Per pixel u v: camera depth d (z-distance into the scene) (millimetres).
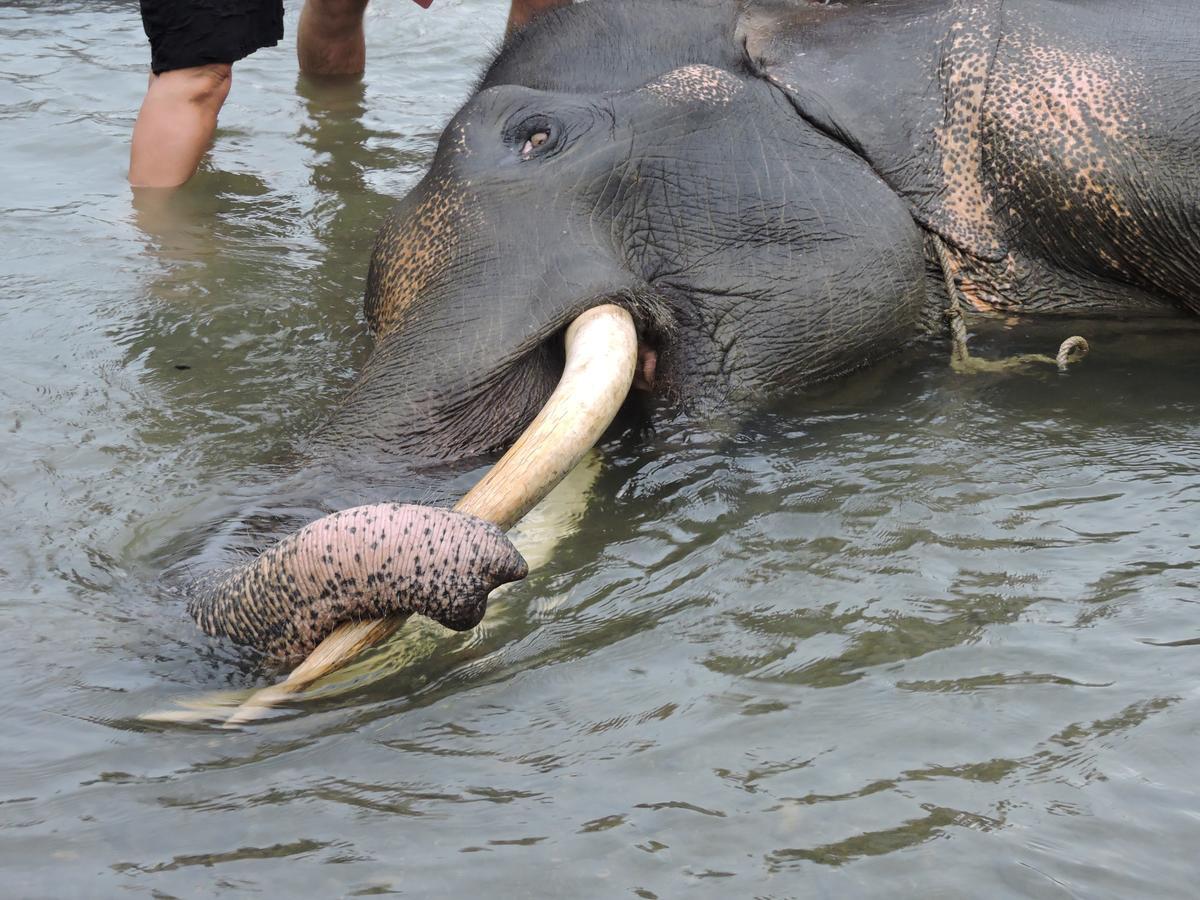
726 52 5391
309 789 3156
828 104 5305
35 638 3656
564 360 4637
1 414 4836
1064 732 3318
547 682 3543
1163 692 3447
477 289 4645
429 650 3672
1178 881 2885
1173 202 5383
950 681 3514
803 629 3746
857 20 5594
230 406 4949
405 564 3375
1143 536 4160
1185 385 5160
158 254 6262
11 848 2973
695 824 3049
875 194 5211
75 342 5402
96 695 3457
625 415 4859
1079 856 2947
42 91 8383
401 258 4980
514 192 4863
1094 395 5078
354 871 2918
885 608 3826
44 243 6305
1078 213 5414
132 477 4445
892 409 4984
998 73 5402
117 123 7906
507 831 3029
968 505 4344
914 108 5406
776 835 3016
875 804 3104
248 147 7738
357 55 8891
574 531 4242
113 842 2994
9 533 4121
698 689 3506
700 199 5027
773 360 5035
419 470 4367
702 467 4602
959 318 5305
